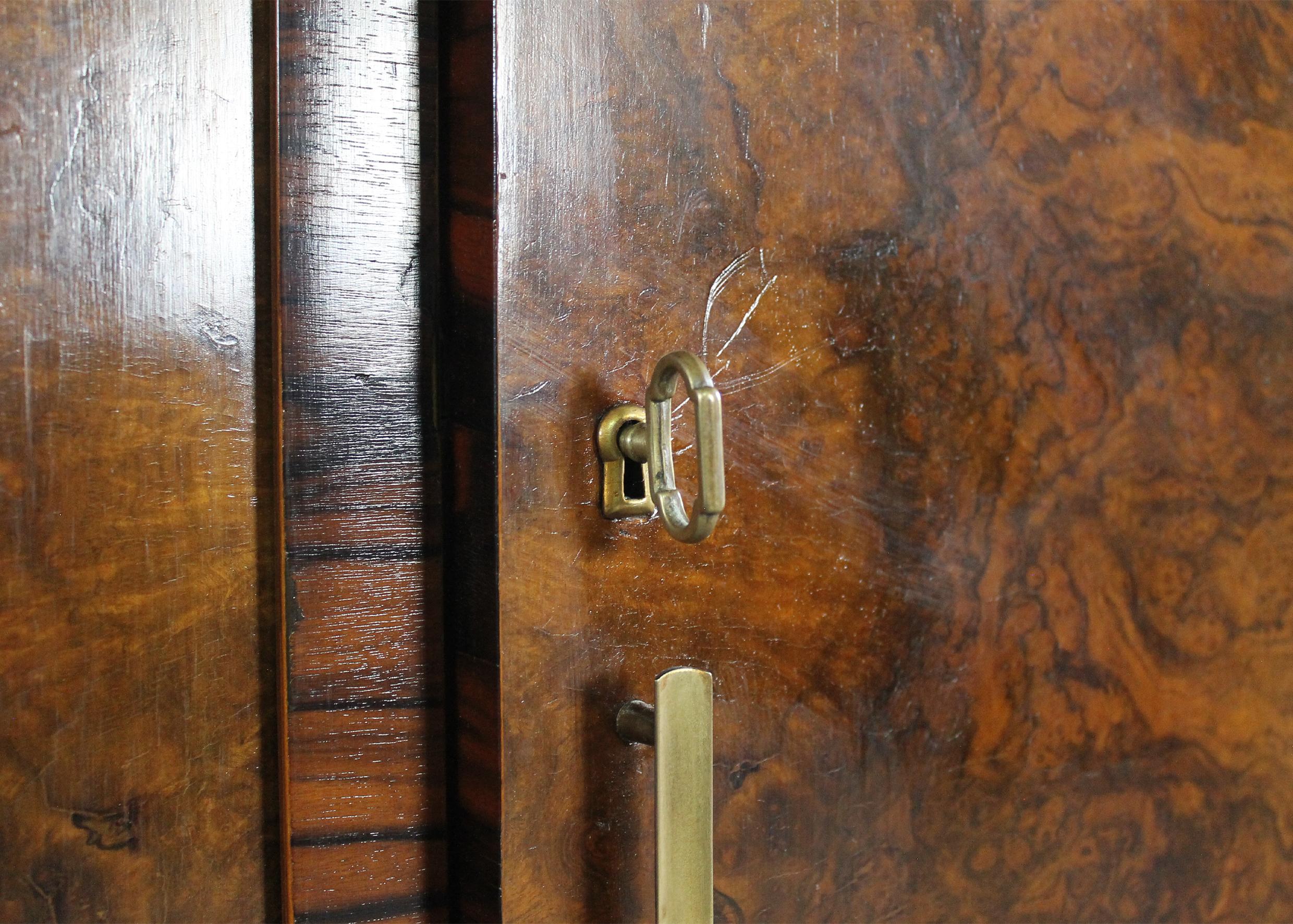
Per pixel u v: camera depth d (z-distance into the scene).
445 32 0.40
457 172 0.40
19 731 0.37
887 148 0.46
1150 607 0.54
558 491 0.39
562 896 0.40
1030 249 0.50
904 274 0.47
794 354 0.45
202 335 0.39
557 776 0.40
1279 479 0.58
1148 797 0.55
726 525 0.43
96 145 0.37
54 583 0.37
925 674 0.49
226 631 0.40
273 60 0.38
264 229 0.40
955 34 0.48
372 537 0.40
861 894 0.48
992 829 0.51
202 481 0.39
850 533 0.46
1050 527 0.51
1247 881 0.58
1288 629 0.58
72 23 0.37
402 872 0.41
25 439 0.36
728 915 0.44
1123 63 0.52
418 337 0.41
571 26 0.39
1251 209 0.56
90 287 0.37
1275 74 0.57
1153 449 0.54
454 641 0.41
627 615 0.41
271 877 0.40
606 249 0.40
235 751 0.40
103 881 0.38
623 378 0.41
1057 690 0.52
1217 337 0.55
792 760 0.45
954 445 0.49
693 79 0.42
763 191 0.44
